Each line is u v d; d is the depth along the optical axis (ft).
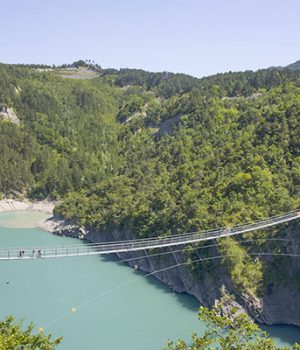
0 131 568.00
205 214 261.85
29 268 289.12
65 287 257.34
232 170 295.69
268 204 252.01
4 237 379.55
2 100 622.13
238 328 102.73
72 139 606.55
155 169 400.26
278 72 503.20
